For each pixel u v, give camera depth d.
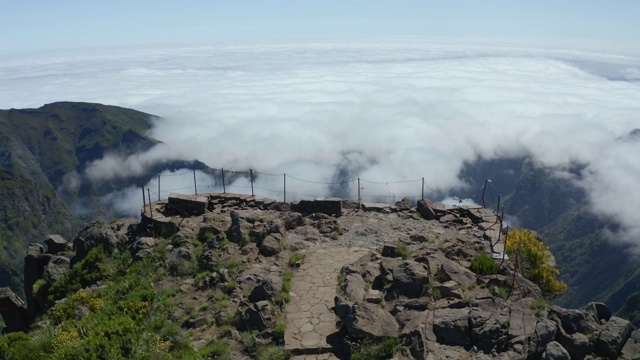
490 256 19.91
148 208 26.88
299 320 15.73
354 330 14.16
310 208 26.12
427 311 15.25
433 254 19.72
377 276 18.00
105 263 23.08
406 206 27.05
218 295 17.94
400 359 13.40
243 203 27.56
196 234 23.39
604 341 13.71
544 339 13.45
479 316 14.46
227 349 14.80
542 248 22.34
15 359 16.16
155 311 17.58
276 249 20.88
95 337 15.35
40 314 24.22
